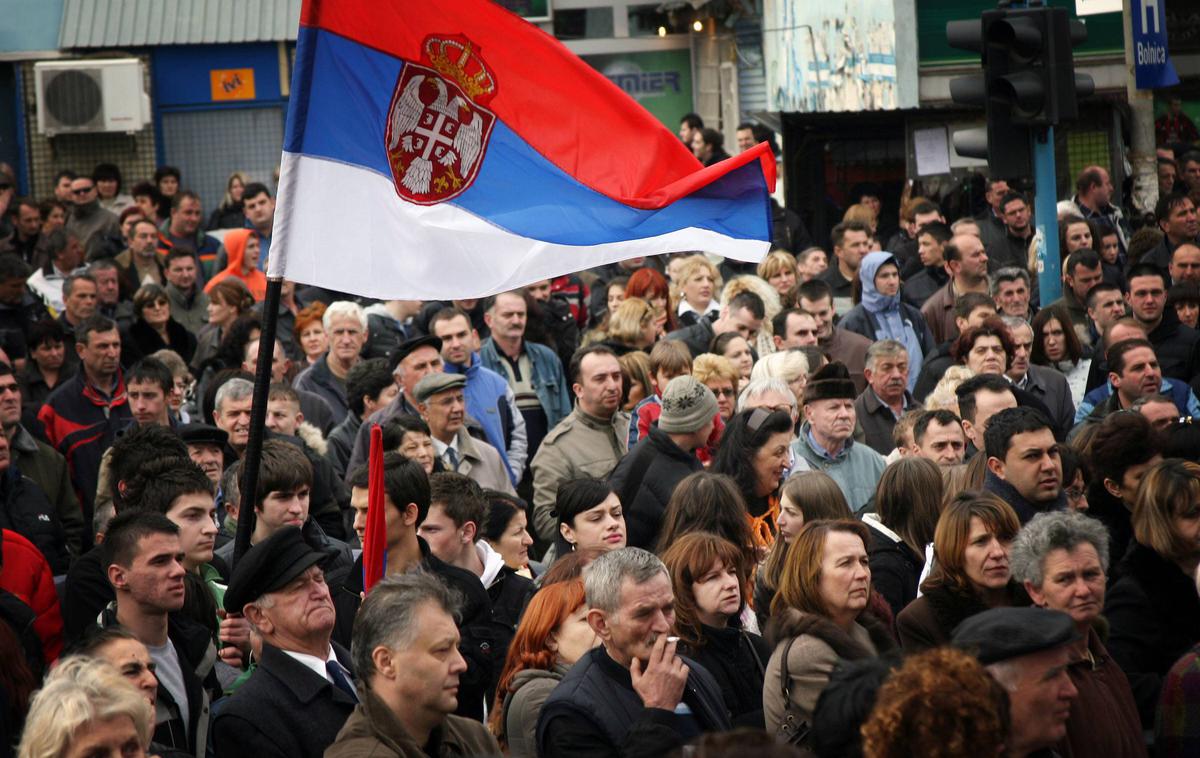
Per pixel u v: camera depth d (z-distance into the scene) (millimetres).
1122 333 21016
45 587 15297
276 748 11086
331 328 23297
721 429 19484
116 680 9750
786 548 14203
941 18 34906
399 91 13953
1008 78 21266
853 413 18734
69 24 45844
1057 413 21422
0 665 12016
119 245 34719
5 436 17250
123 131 45781
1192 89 37594
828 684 9219
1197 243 28516
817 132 37281
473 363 22531
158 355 22312
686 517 14266
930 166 36125
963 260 25484
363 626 10438
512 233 14219
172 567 12547
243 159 46656
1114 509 15547
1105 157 34906
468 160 14242
